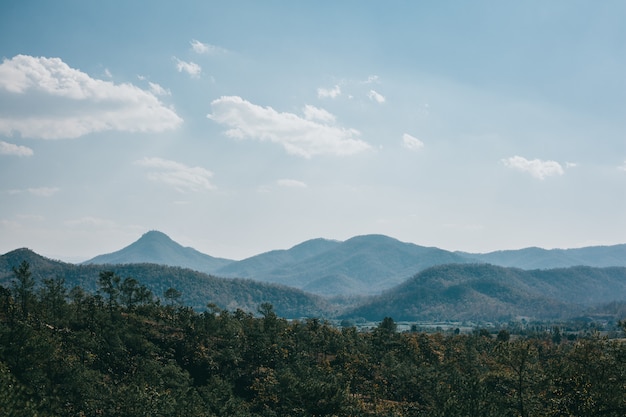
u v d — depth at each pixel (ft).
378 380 360.07
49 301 382.42
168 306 444.55
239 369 364.38
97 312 364.58
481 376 300.40
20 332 237.66
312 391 252.62
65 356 271.49
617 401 148.25
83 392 233.96
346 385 298.56
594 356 175.22
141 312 420.36
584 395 157.17
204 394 290.56
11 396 178.09
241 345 390.21
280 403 305.73
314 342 423.64
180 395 257.96
